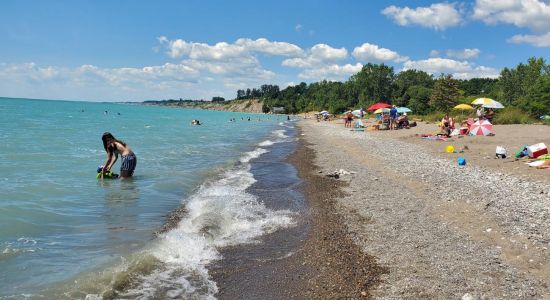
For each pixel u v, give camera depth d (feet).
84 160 60.29
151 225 30.09
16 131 109.19
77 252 24.13
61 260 22.77
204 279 21.80
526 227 29.60
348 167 58.54
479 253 25.38
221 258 24.76
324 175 53.01
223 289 20.80
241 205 36.99
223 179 49.52
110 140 47.01
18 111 255.29
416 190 42.52
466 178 47.70
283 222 32.37
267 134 143.43
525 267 23.29
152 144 89.86
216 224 30.73
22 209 32.37
